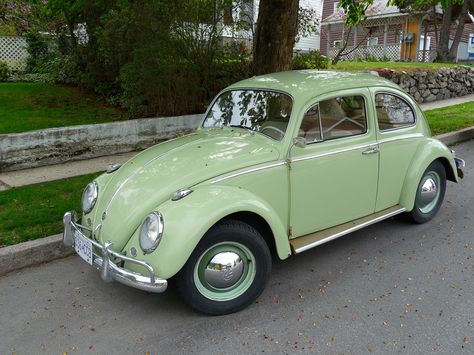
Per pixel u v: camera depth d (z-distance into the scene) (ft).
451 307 11.51
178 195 10.77
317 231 13.41
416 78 46.16
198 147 12.79
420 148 15.90
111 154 26.58
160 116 29.68
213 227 10.71
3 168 22.89
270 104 13.24
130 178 12.07
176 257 9.98
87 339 10.47
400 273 13.34
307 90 12.88
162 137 28.58
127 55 31.53
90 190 12.59
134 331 10.75
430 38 94.84
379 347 10.00
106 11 33.78
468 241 15.48
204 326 10.89
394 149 14.88
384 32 85.46
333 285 12.71
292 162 12.26
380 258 14.33
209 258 10.88
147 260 10.14
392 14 78.28
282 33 23.38
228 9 30.50
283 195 12.27
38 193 19.20
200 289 10.93
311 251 14.92
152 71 28.53
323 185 13.08
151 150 13.73
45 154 24.13
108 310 11.66
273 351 9.94
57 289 12.73
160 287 9.97
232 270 11.09
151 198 11.07
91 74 36.27
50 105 33.86
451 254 14.52
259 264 11.37
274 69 23.73
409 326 10.75
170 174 11.62
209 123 15.02
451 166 17.06
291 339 10.34
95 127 25.68
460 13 71.46
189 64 29.63
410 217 16.70
